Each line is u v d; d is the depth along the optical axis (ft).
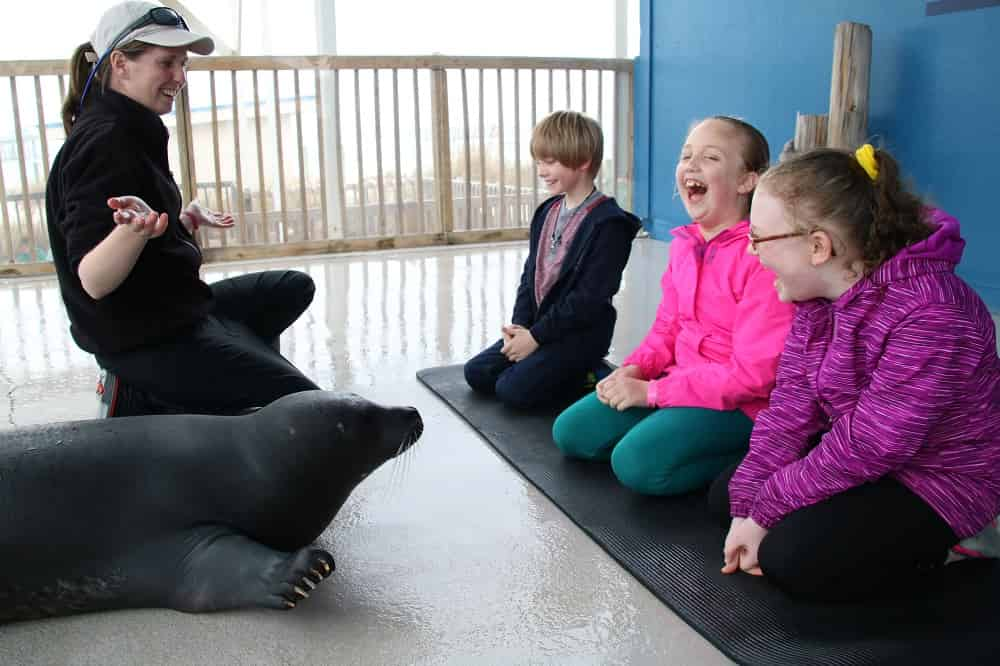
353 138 19.24
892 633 4.84
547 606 5.34
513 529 6.34
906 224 5.07
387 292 14.71
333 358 10.81
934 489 5.15
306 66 18.06
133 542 5.32
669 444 6.58
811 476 5.22
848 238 5.06
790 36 15.78
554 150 9.04
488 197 20.45
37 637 5.15
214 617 5.29
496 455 7.74
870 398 5.05
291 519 5.54
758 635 4.90
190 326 7.32
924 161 13.55
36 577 5.20
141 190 6.75
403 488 7.06
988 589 5.26
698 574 5.59
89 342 7.09
